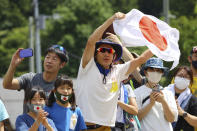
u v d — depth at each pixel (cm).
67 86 1372
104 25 1402
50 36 7356
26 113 1375
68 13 7556
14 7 8712
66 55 1466
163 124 1528
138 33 1512
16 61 1413
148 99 1546
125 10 2047
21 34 7931
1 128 1405
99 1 7688
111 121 1430
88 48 1402
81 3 7656
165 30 1566
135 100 1523
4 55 7500
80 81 1432
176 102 1580
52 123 1354
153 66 1523
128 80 1608
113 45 1438
